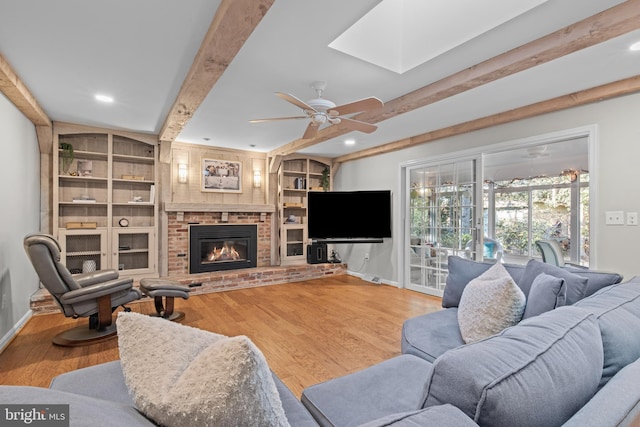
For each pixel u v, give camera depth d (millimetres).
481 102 3250
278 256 5996
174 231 5023
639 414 693
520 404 644
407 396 1280
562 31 1968
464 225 4219
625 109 2801
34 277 3734
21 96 2887
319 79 2697
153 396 711
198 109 3486
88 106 3439
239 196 5684
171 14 1873
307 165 6266
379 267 5559
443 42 2234
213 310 3896
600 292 1470
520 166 6750
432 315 2250
